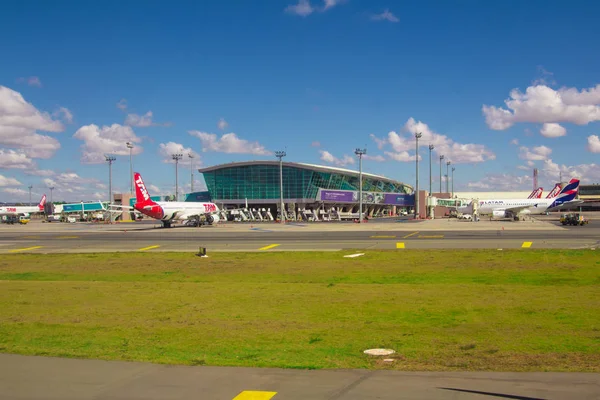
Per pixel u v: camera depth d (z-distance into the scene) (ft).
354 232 247.09
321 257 141.79
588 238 186.70
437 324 58.29
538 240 179.83
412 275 104.58
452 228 266.77
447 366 40.63
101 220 570.46
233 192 594.65
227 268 123.95
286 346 48.96
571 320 59.16
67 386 36.86
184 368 41.19
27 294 86.02
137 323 61.46
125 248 183.32
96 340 52.42
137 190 309.22
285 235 233.76
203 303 75.66
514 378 36.88
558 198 411.34
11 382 37.91
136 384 37.11
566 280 93.35
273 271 117.08
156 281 105.19
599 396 32.45
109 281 106.22
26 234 279.69
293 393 34.37
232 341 51.44
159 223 467.52
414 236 211.41
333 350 46.98
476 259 127.54
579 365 40.32
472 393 33.47
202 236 236.43
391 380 36.94
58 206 641.81
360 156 385.91
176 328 58.34
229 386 36.29
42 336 54.54
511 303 70.59
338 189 593.42
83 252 171.73
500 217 419.54
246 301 76.84
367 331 55.42
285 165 566.77
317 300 76.43
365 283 95.86
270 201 579.48
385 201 654.53
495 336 51.80
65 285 97.25
